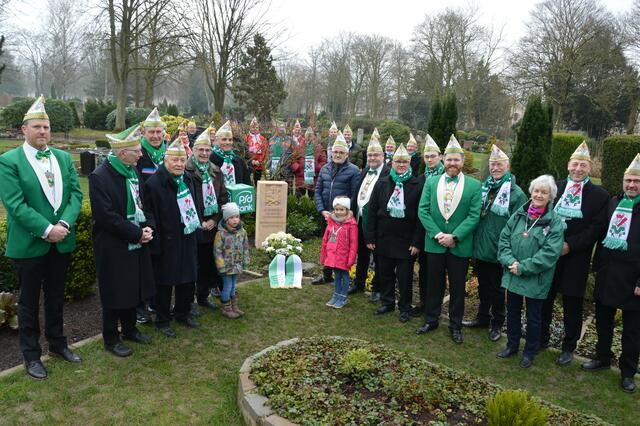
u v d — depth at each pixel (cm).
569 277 469
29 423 346
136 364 437
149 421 356
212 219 564
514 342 489
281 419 324
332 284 692
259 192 857
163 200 477
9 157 387
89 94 6359
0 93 6350
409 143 884
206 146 543
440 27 3791
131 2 2619
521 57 3044
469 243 518
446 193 522
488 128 3834
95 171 430
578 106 3216
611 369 473
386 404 340
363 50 4756
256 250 843
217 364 448
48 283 419
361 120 3672
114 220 421
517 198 514
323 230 979
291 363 395
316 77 5334
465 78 3734
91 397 382
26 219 380
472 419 330
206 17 2753
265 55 3141
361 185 659
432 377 378
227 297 549
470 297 656
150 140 542
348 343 440
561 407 380
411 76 4131
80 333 493
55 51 6050
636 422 392
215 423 357
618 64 2902
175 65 2764
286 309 592
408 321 573
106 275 434
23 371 408
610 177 1095
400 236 566
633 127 2928
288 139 1145
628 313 436
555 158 1380
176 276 490
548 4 2958
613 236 436
